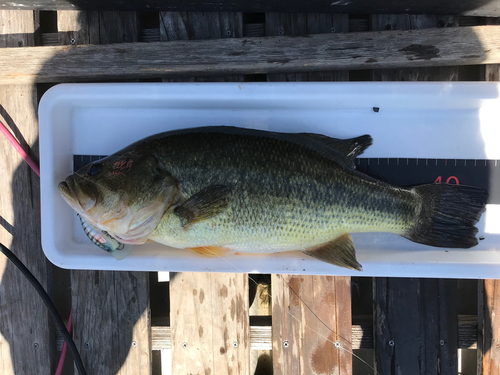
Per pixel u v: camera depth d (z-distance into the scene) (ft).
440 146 1.50
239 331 1.59
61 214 1.49
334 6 1.47
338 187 1.32
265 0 1.44
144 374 1.59
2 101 1.57
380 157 1.51
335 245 1.36
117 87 1.45
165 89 1.44
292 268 1.45
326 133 1.51
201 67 1.49
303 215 1.30
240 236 1.29
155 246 1.48
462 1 1.42
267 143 1.29
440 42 1.46
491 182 1.49
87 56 1.49
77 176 1.27
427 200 1.43
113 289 1.60
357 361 1.88
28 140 1.58
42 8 1.53
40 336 1.62
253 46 1.48
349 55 1.47
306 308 1.58
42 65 1.50
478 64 1.52
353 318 1.66
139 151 1.29
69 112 1.51
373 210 1.35
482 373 1.58
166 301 1.81
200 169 1.27
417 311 1.58
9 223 1.60
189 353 1.60
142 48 1.49
